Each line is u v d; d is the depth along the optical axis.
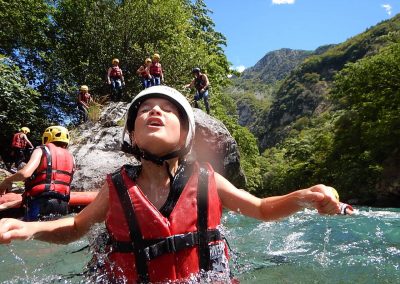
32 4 15.58
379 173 25.84
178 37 16.27
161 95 1.57
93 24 15.87
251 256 2.41
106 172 7.11
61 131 4.60
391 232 3.32
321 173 34.16
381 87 27.02
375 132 25.39
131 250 1.48
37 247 2.84
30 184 4.18
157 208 1.54
